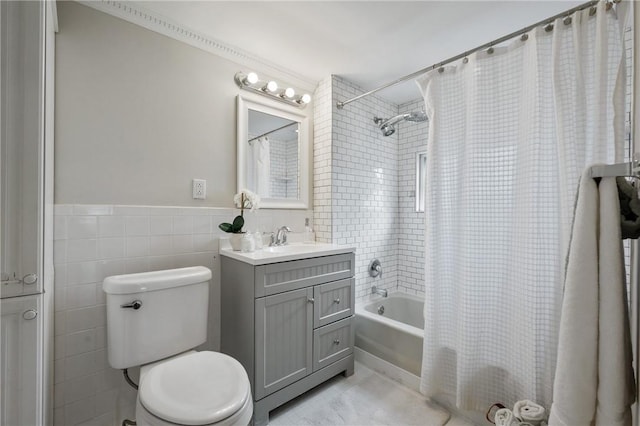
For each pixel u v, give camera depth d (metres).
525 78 1.36
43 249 0.87
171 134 1.73
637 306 0.61
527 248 1.34
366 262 2.62
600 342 0.60
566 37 1.25
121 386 1.53
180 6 1.58
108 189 1.52
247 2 1.55
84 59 1.46
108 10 1.52
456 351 1.60
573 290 0.63
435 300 1.66
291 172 2.33
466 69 1.58
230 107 1.98
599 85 1.14
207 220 1.85
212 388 1.10
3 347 0.82
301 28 1.77
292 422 1.57
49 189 1.14
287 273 1.66
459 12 1.62
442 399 1.71
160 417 0.96
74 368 1.41
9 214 0.83
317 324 1.80
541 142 1.30
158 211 1.67
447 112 1.66
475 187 1.52
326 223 2.37
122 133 1.56
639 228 0.60
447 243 1.66
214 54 1.91
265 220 2.16
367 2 1.55
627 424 0.59
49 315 1.19
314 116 2.49
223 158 1.94
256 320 1.52
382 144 2.78
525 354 1.34
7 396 0.83
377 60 2.14
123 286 1.30
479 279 1.52
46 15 0.91
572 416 0.62
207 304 1.56
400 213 2.95
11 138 0.82
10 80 0.82
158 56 1.69
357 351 2.24
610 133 1.14
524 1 1.52
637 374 0.59
